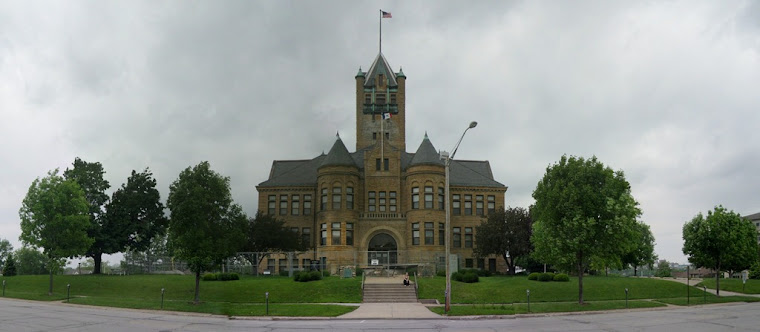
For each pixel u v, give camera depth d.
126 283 52.47
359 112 84.38
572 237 41.91
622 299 46.06
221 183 42.31
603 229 41.88
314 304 41.78
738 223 50.31
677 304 42.69
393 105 83.88
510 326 29.12
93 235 67.06
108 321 30.41
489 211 74.38
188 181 41.22
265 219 64.81
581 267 42.50
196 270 41.59
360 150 80.12
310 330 27.41
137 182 70.94
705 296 45.78
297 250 66.75
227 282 51.34
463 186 74.00
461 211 73.50
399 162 71.69
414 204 68.31
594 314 36.62
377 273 58.38
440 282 50.78
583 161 43.47
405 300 44.84
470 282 51.56
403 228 68.56
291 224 73.94
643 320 31.78
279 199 74.75
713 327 27.88
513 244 61.53
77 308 38.53
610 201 40.66
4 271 69.06
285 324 30.55
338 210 67.25
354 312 37.09
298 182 75.31
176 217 40.50
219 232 41.56
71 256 51.09
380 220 68.62
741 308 40.03
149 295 48.00
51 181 50.03
